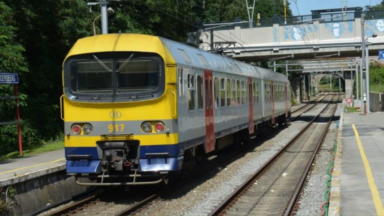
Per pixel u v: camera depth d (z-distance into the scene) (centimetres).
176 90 1187
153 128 1147
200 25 3888
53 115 2414
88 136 1166
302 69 7731
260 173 1529
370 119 3453
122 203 1170
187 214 1035
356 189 1062
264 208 1096
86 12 2509
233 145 2222
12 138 2008
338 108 6331
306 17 3734
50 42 2602
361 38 3588
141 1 3036
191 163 1389
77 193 1328
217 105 1600
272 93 2809
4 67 1922
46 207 1127
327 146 2294
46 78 2409
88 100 1164
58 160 1400
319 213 1001
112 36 1198
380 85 6456
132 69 1166
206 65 1490
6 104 1972
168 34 3412
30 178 1105
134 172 1168
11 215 1027
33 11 2267
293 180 1446
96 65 1179
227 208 1080
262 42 3716
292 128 3388
